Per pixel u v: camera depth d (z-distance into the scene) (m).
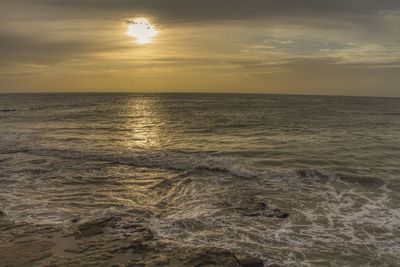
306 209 10.13
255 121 34.88
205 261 6.97
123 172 14.34
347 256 7.41
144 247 7.54
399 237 8.34
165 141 22.16
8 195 11.29
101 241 7.80
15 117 41.00
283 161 16.06
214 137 23.75
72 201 10.77
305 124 31.80
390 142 21.17
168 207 10.26
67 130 28.16
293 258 7.28
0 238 7.93
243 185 12.52
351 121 34.84
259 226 8.88
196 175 13.82
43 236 8.03
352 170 14.37
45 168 14.87
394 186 12.27
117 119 38.66
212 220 9.20
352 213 9.82
